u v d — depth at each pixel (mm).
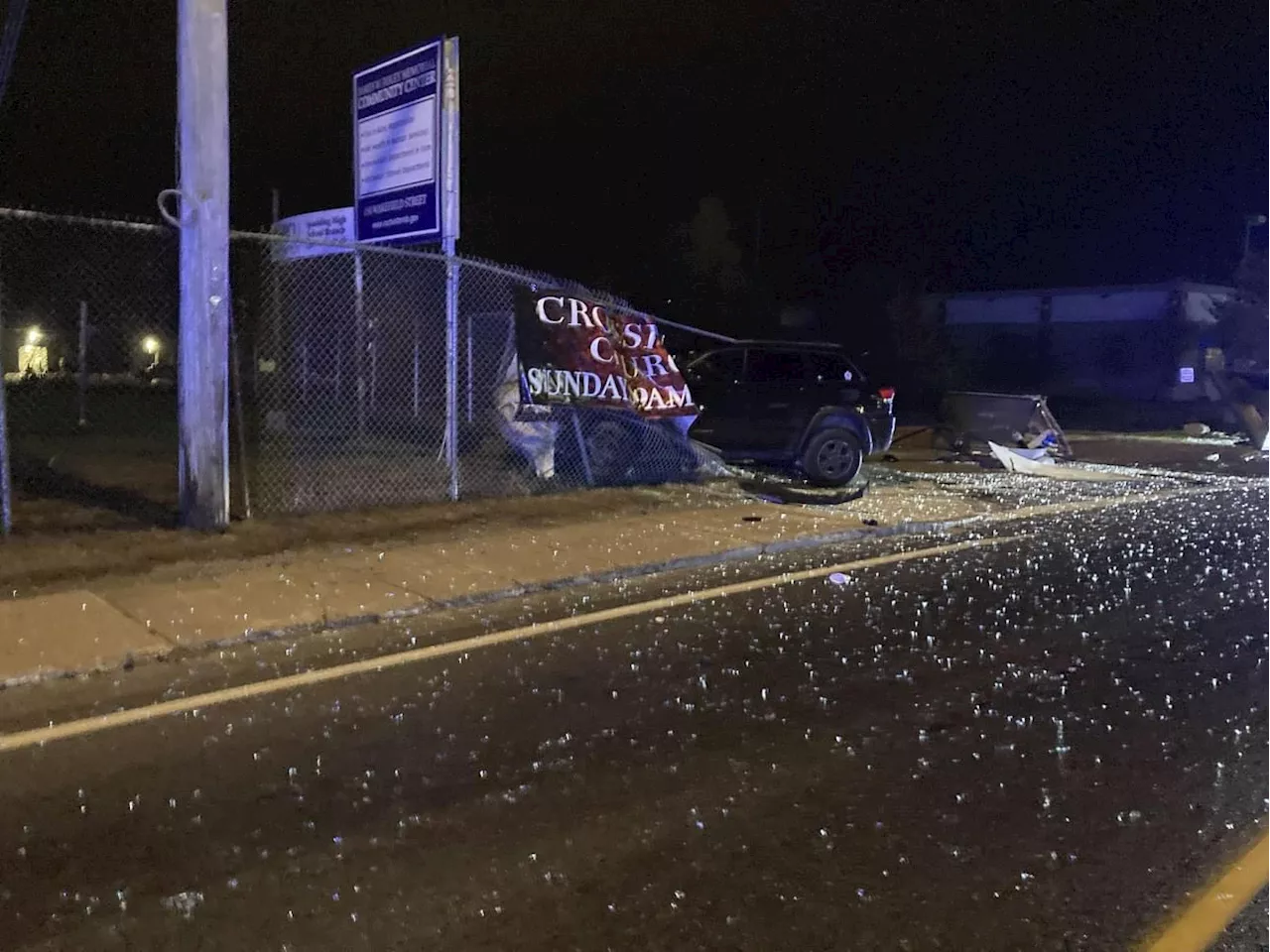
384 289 16812
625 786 4719
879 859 4129
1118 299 41375
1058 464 17031
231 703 5637
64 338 24906
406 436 15828
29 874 3920
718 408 13203
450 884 3904
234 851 4105
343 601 7406
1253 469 16828
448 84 10633
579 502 11438
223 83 8891
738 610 7660
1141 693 6016
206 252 9062
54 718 5402
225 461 9430
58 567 8047
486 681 6039
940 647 6828
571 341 11531
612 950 3516
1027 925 3691
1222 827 4426
